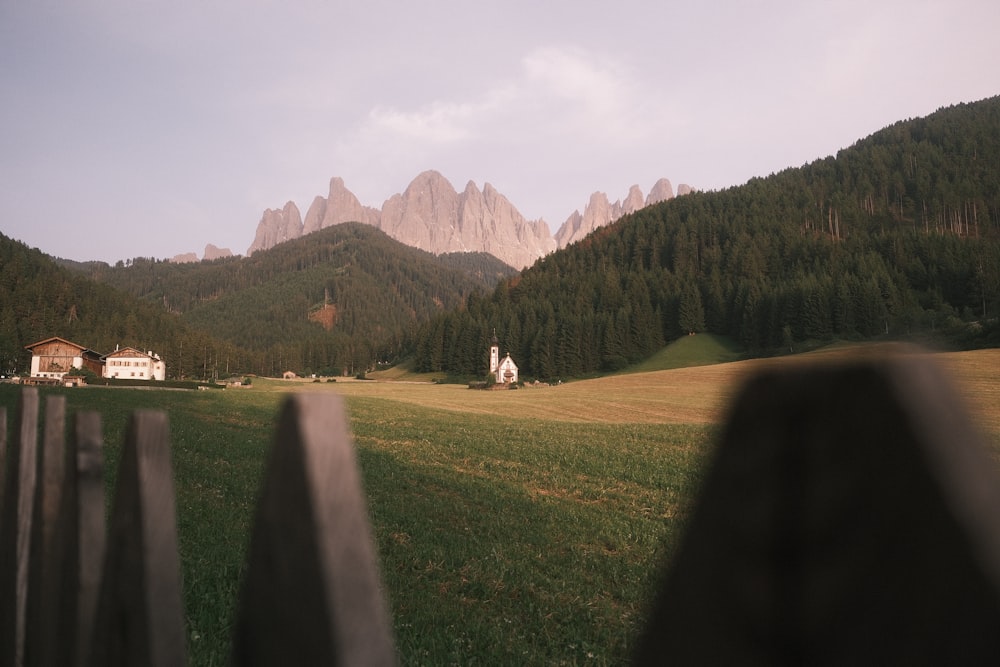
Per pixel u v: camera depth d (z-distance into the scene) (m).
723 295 150.12
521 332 155.12
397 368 185.12
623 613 7.29
